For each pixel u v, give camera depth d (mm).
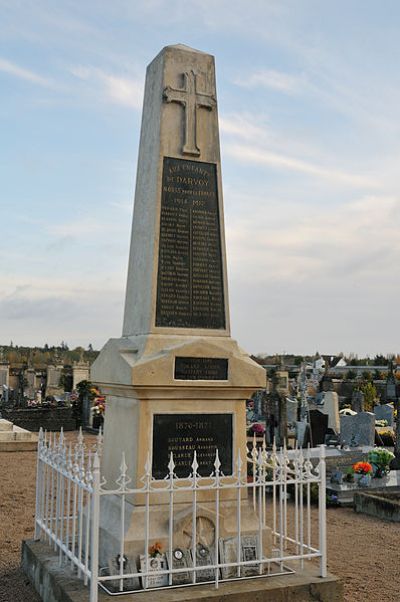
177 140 7121
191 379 6395
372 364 80875
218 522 5891
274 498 6719
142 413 6277
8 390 34438
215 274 7027
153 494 6188
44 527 6926
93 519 5242
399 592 6852
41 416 26938
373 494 12039
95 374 7180
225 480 6531
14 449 18422
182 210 6984
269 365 54344
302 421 21641
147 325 6648
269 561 5887
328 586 5785
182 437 6410
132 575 5359
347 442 20703
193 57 7359
